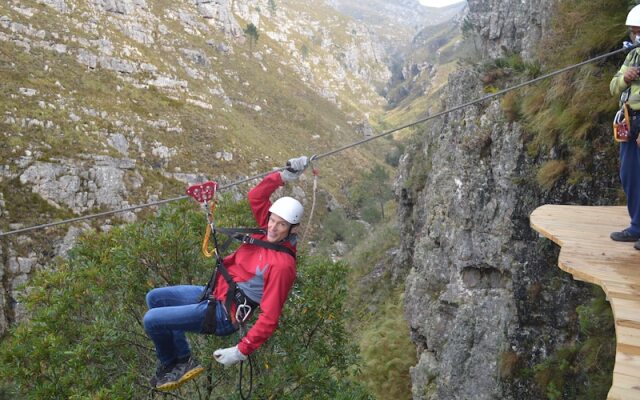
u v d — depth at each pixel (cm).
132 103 6738
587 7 985
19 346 700
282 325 745
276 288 359
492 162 1220
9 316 3656
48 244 4197
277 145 8919
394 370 1675
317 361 734
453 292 1281
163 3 10956
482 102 1355
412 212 2406
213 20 12344
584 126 941
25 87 5509
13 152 4612
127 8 8981
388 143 13262
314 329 814
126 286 743
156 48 9088
